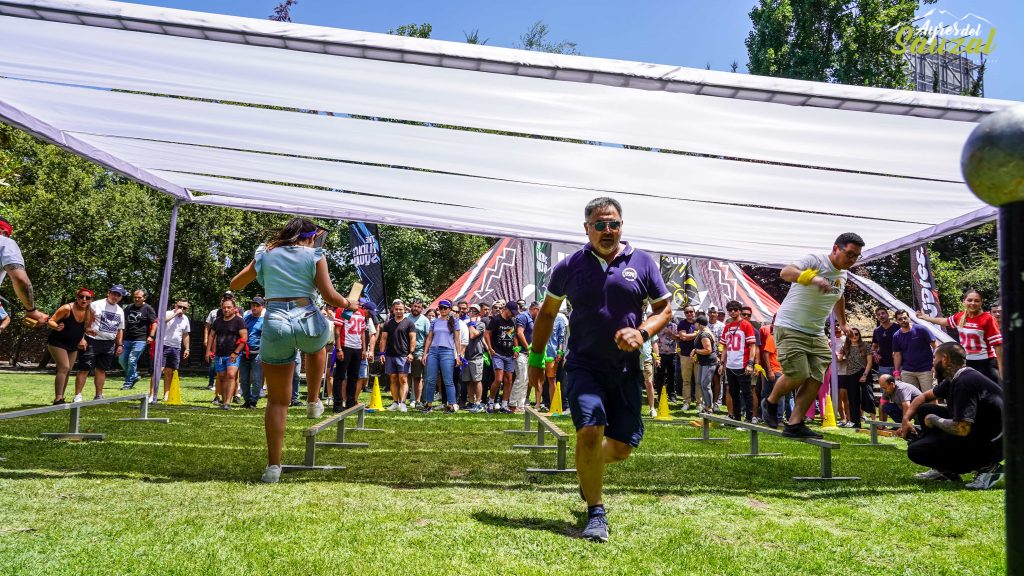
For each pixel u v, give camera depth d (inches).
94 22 183.6
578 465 129.2
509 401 437.4
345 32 185.5
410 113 236.1
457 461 214.1
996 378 251.3
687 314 510.0
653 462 225.5
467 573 99.3
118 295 369.7
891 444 317.4
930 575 109.0
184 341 440.8
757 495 175.0
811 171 257.9
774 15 1043.3
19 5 177.9
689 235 382.0
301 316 171.6
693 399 543.2
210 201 402.3
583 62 186.9
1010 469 37.6
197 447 223.3
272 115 252.1
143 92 239.9
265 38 186.1
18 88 239.1
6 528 114.5
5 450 199.9
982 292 901.8
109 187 916.0
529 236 414.0
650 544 121.0
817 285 206.4
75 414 238.5
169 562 98.4
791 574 106.7
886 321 420.5
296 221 179.5
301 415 357.4
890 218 316.2
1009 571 37.5
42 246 861.8
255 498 146.9
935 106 193.3
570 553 112.5
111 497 143.1
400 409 410.9
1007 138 37.1
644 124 226.8
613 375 135.0
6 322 245.1
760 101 196.4
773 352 392.8
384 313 542.3
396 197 351.6
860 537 133.6
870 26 999.6
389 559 104.1
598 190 301.0
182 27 184.9
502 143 254.5
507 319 440.1
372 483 172.1
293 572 96.1
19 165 541.3
